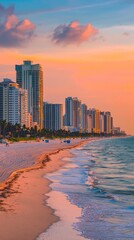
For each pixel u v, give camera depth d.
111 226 21.48
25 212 24.59
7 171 49.97
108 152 130.25
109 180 46.62
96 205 28.19
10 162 66.50
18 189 35.12
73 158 90.88
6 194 31.81
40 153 102.12
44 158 82.06
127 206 27.94
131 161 84.81
